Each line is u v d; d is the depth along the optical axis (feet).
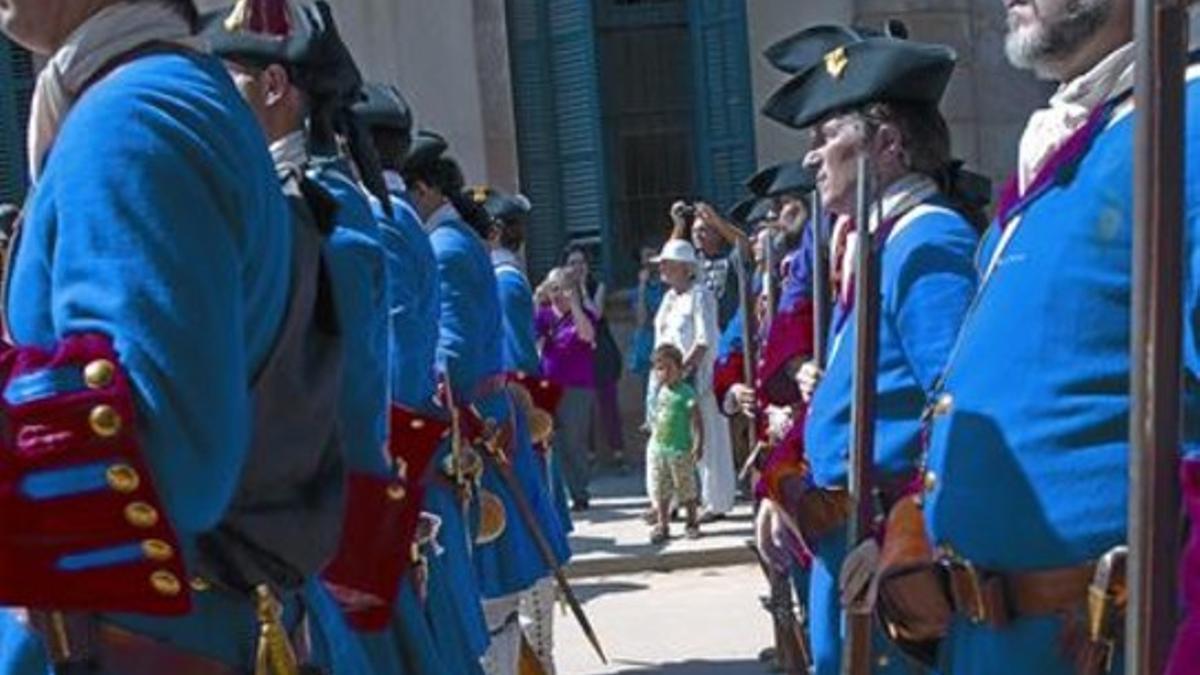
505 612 22.86
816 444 15.97
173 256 8.78
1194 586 8.06
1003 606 10.73
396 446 16.30
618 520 42.42
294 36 14.51
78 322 8.68
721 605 33.86
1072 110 10.69
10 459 8.61
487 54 49.39
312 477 10.10
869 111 15.06
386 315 11.98
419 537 16.12
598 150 49.62
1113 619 10.14
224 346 8.89
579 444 43.93
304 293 9.95
